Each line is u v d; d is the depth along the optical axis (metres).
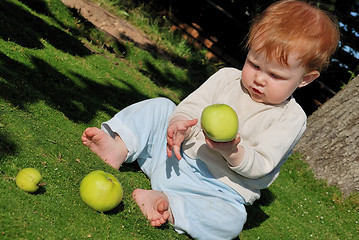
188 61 7.93
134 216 2.35
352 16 7.09
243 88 2.70
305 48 2.35
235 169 2.36
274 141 2.48
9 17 4.95
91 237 2.04
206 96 2.76
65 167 2.47
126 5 8.55
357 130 4.91
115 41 6.71
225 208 2.47
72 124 3.25
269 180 2.67
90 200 2.20
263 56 2.39
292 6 2.51
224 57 8.80
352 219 4.42
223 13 8.80
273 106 2.59
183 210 2.43
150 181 2.96
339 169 4.90
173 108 2.91
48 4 6.16
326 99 8.00
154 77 6.48
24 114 2.91
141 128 2.79
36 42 4.70
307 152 5.17
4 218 1.86
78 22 6.41
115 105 4.32
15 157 2.34
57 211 2.10
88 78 4.64
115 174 2.67
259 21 2.51
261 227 3.41
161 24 8.77
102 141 2.70
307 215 4.16
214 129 2.07
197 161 2.63
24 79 3.55
